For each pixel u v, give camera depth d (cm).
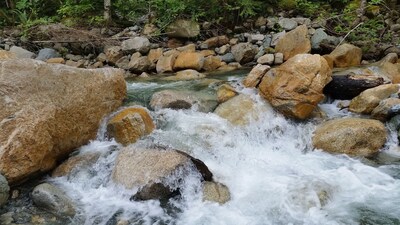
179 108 578
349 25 955
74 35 978
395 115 531
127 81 766
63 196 388
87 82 495
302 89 545
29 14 1138
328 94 623
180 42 968
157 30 970
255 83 624
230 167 468
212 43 934
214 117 556
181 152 426
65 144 458
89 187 422
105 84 525
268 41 916
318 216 371
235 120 545
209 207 388
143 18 1075
